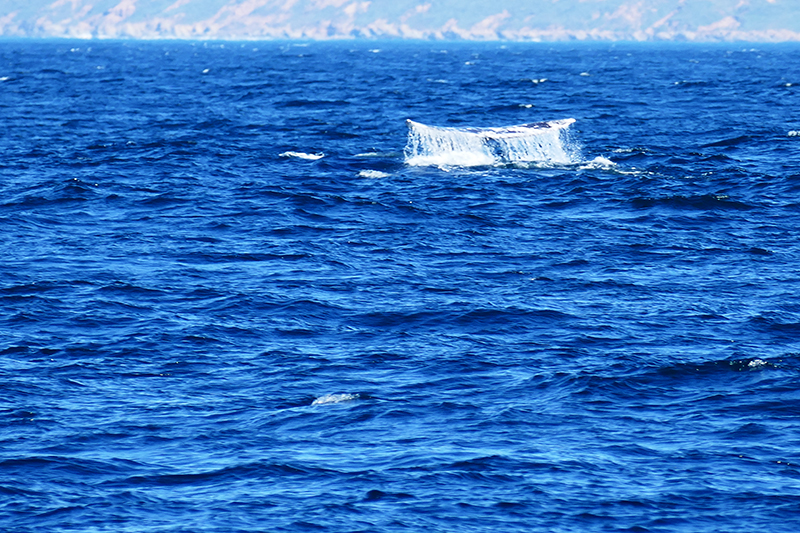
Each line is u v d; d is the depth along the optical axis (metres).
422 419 82.94
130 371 93.81
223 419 83.00
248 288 120.06
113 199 174.25
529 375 92.50
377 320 108.50
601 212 162.12
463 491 70.75
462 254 136.75
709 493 70.38
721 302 114.25
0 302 114.19
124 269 129.12
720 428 80.88
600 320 107.88
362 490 70.94
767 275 125.50
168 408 85.19
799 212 161.38
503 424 81.75
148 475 73.38
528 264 131.38
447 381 91.25
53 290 119.00
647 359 95.62
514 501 69.44
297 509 68.38
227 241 144.25
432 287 120.62
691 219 156.75
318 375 92.81
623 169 199.25
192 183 188.88
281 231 150.25
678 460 75.31
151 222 157.00
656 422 82.19
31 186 186.00
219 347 100.25
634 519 67.31
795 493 70.25
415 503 69.12
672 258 134.00
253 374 93.25
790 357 95.94
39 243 143.12
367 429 81.12
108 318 108.94
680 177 191.38
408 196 174.25
